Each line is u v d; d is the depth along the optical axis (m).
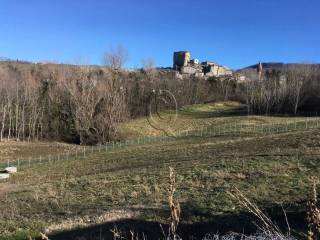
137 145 60.84
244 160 35.94
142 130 74.06
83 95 72.75
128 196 27.52
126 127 75.62
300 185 25.89
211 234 16.22
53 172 45.53
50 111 76.00
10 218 23.30
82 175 41.25
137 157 49.09
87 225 19.61
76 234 18.41
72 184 33.84
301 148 40.16
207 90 109.00
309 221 4.76
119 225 18.92
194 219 18.92
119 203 25.62
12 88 79.75
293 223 15.60
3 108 76.31
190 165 36.75
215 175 31.36
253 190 25.47
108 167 44.78
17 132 75.06
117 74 85.56
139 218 19.78
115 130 70.88
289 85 95.31
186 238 16.41
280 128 62.84
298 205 18.66
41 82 80.44
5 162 55.50
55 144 70.31
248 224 16.95
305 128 59.31
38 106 76.12
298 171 30.55
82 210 24.14
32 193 31.66
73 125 75.00
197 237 16.47
